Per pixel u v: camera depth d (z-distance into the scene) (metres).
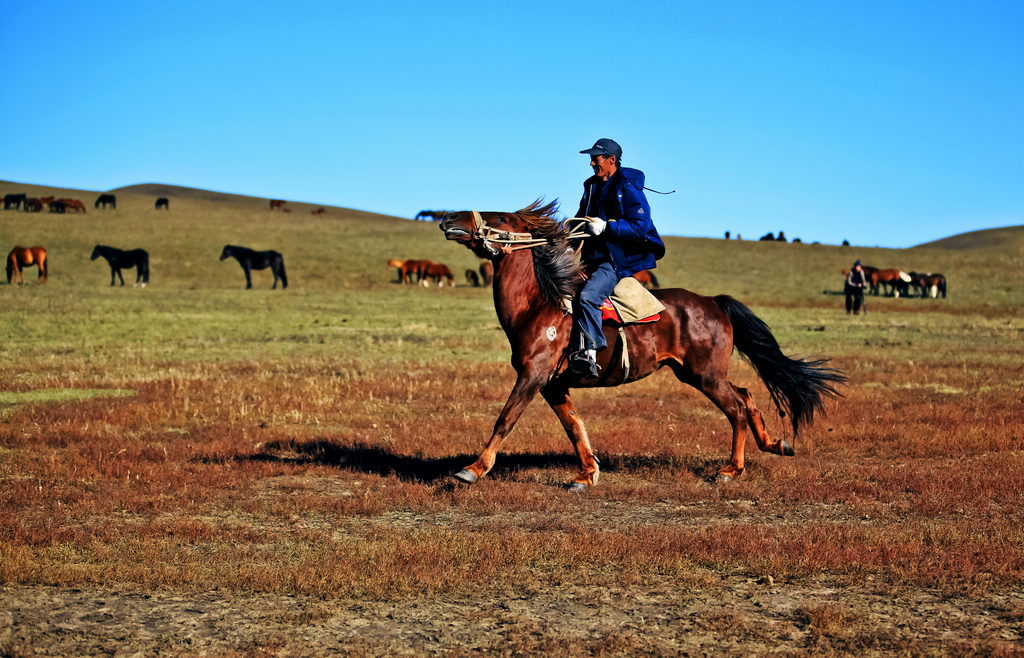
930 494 7.45
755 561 5.52
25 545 5.80
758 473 8.42
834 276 57.56
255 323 26.66
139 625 4.54
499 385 14.85
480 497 7.30
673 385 15.18
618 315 7.77
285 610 4.76
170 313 28.77
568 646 4.27
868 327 29.97
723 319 8.33
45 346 19.34
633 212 7.73
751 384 15.88
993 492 7.54
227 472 8.24
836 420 11.38
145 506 6.98
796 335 26.11
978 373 16.69
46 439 9.57
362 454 9.19
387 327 26.53
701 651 4.25
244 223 71.25
